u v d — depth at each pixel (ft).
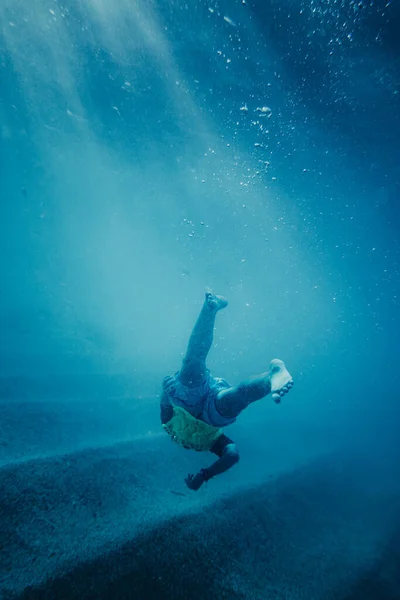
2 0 25.79
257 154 39.22
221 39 25.18
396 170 37.55
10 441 12.59
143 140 44.01
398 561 14.93
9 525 8.75
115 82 33.88
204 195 50.26
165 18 24.39
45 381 21.15
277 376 7.32
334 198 44.98
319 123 32.35
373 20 20.65
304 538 13.76
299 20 21.99
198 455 16.05
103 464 12.64
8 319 38.47
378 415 55.57
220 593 9.32
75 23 26.81
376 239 52.60
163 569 9.17
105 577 8.29
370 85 26.30
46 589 7.50
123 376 25.27
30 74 36.09
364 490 22.02
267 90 29.53
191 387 8.55
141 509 11.19
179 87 31.96
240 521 12.53
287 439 26.00
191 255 58.90
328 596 10.92
